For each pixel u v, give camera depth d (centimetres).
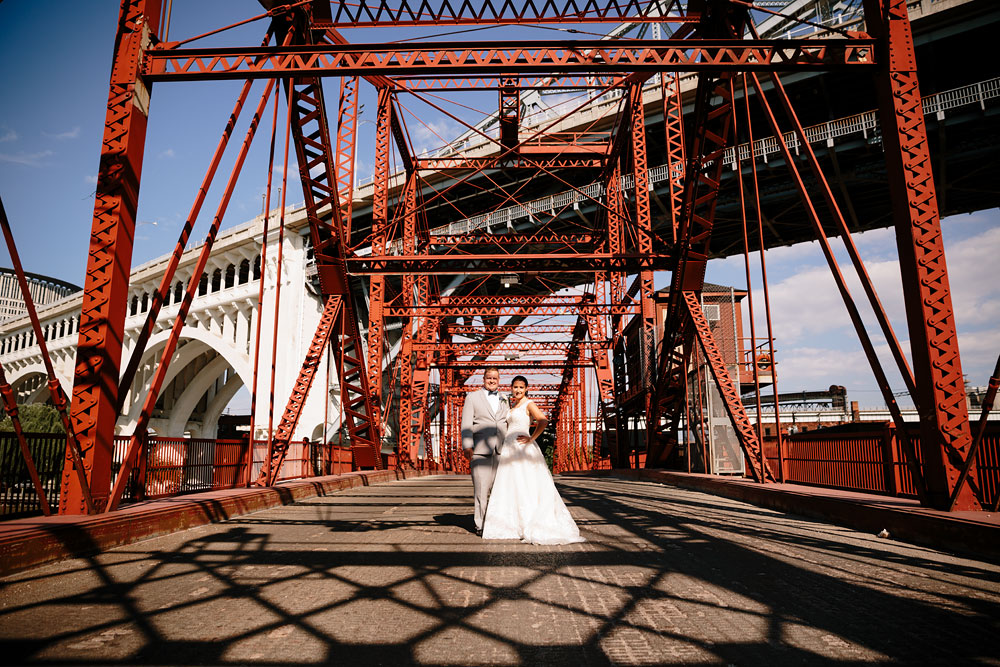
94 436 668
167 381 6097
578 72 873
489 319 4697
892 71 788
